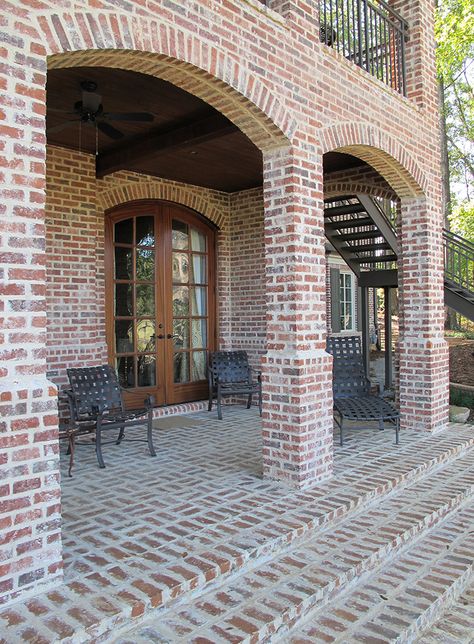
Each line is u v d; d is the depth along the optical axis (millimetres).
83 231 5754
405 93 5781
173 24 3092
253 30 3670
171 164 6395
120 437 5250
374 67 5840
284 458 3928
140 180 6723
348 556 3018
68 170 5664
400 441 5297
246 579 2732
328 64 4371
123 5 2818
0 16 2299
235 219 7844
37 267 2395
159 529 3105
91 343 5758
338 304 13969
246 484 3939
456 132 21062
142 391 6879
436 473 4609
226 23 3461
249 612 2438
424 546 3436
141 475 4176
